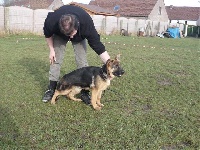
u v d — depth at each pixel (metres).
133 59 11.21
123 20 30.55
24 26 20.97
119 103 5.35
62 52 5.23
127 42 20.27
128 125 4.28
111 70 4.72
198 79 7.91
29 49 12.80
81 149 3.52
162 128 4.24
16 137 3.76
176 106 5.33
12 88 5.98
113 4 44.12
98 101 5.14
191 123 4.53
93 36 4.73
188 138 3.94
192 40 29.42
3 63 8.70
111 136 3.89
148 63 10.32
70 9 4.59
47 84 6.40
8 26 19.73
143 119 4.57
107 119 4.47
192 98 5.91
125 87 6.49
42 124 4.19
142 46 17.77
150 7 41.47
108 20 28.66
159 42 22.98
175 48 17.92
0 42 15.12
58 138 3.76
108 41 20.11
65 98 5.45
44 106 4.98
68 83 4.99
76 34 4.78
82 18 4.52
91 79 4.86
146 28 34.31
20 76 7.08
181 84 7.15
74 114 4.66
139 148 3.60
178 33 36.03
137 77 7.65
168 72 8.86
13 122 4.18
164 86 6.85
